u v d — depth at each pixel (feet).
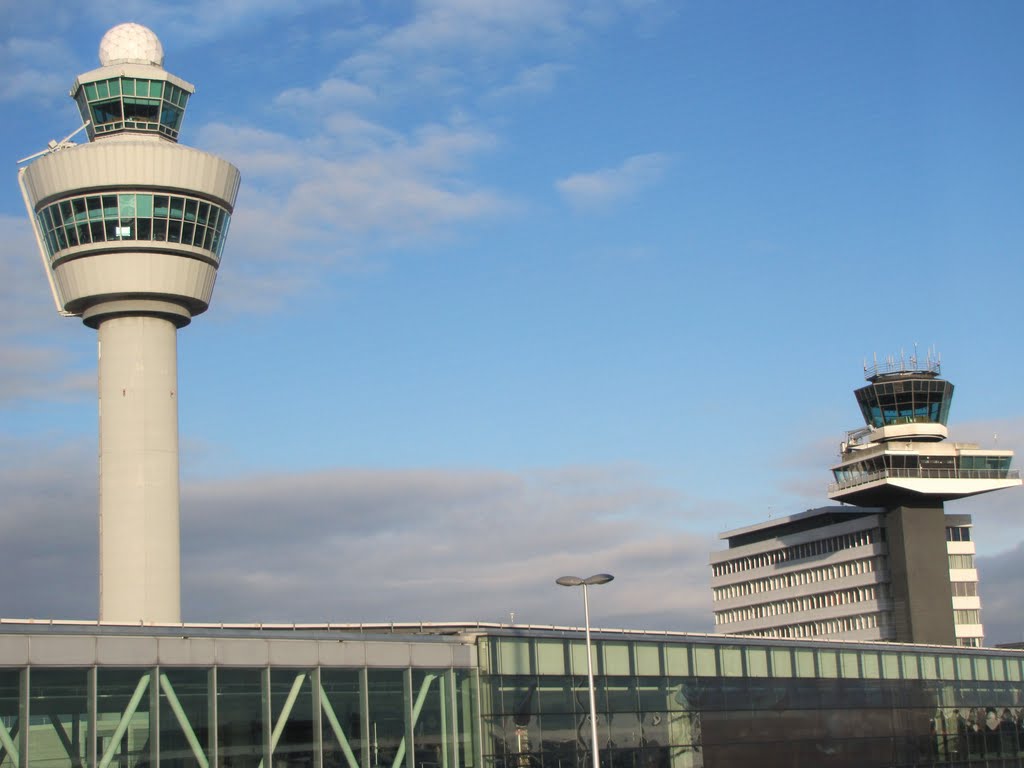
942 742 303.07
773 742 264.31
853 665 287.89
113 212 289.74
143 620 281.33
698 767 247.70
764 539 608.60
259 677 185.68
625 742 234.79
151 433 289.74
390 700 200.85
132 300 293.02
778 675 269.64
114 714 169.68
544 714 221.46
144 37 311.88
